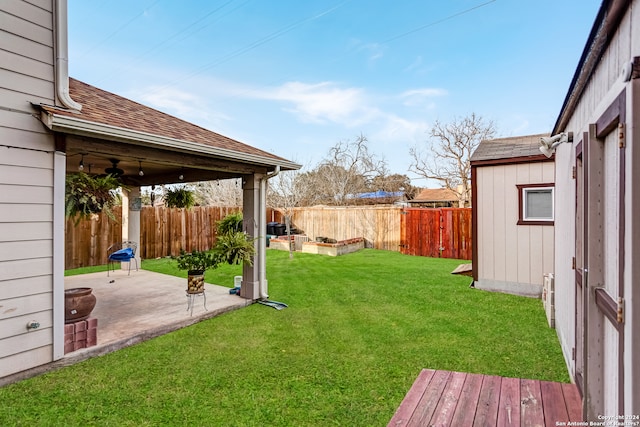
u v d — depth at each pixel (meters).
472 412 2.37
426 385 2.77
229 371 3.21
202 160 4.71
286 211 13.04
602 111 2.06
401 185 22.75
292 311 5.08
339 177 19.77
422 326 4.34
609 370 1.97
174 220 10.77
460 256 9.98
